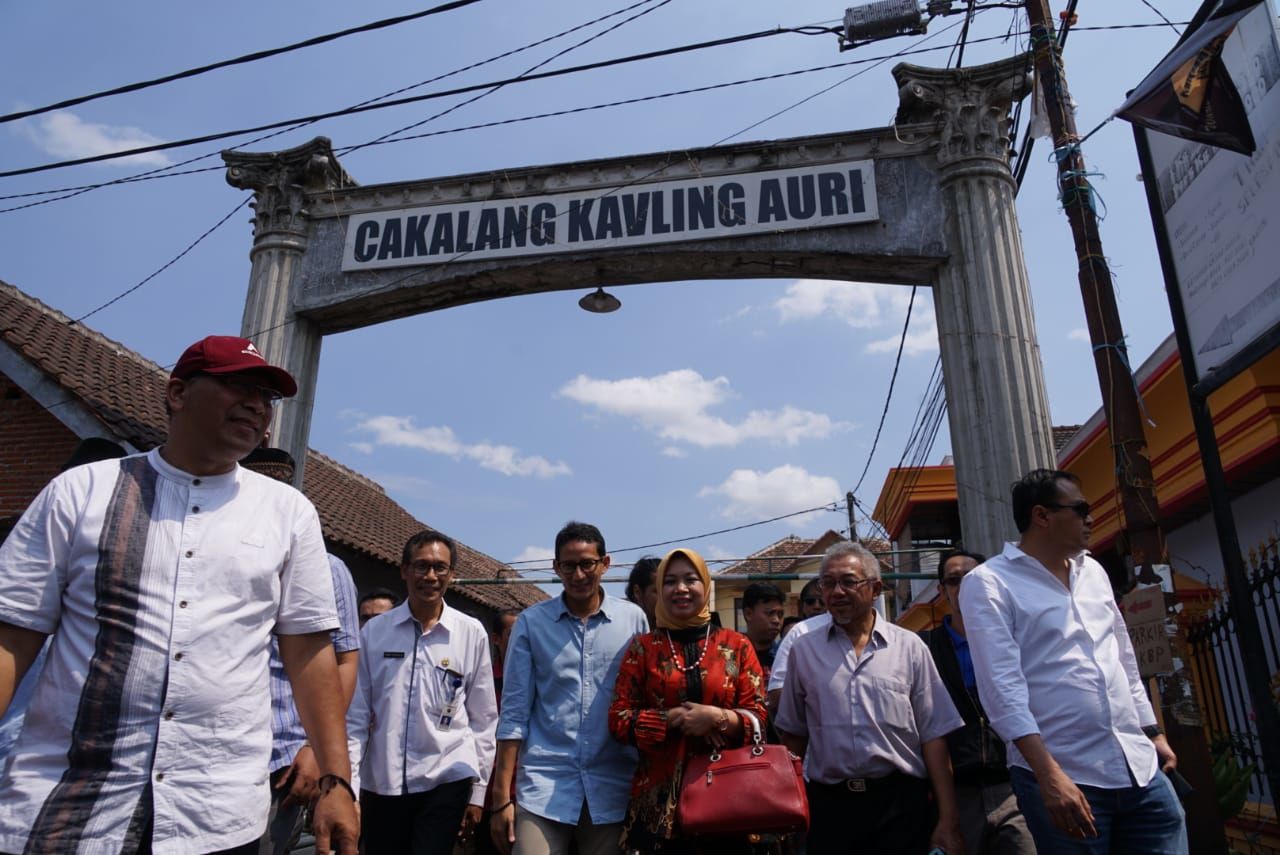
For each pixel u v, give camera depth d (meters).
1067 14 7.10
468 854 5.39
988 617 3.64
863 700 4.18
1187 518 8.50
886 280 9.49
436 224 9.98
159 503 2.36
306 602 2.54
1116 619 3.82
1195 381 4.88
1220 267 4.65
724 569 28.41
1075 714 3.48
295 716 4.02
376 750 4.95
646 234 9.48
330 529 11.45
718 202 9.45
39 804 2.05
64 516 2.28
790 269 9.51
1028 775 3.54
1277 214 4.17
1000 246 8.76
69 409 9.41
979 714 4.58
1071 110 6.62
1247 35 4.38
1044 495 3.75
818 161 9.41
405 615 5.24
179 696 2.19
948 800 4.02
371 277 9.99
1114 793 3.41
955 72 9.27
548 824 4.10
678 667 4.00
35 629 2.21
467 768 5.02
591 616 4.57
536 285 9.98
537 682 4.50
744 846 3.76
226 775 2.21
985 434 8.27
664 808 3.76
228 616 2.31
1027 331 8.54
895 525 20.12
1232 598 4.54
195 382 2.40
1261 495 7.43
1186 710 5.09
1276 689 6.36
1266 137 4.25
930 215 9.07
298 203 10.30
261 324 9.89
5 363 9.59
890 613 24.50
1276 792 4.32
